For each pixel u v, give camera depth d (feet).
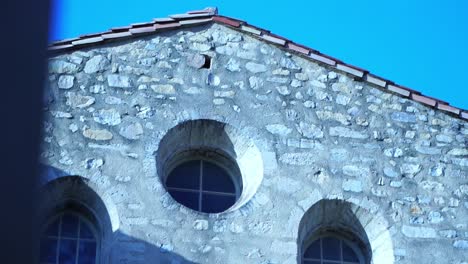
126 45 52.01
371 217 49.80
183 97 51.01
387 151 51.52
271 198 48.88
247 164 50.75
